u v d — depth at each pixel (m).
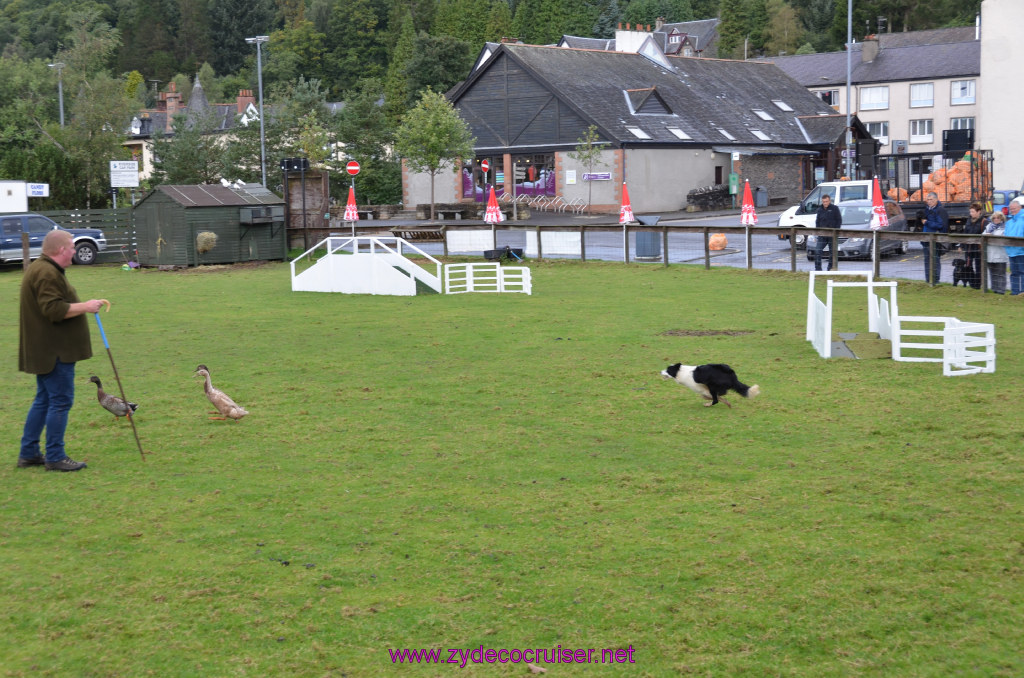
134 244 32.25
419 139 46.19
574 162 48.91
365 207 50.75
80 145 44.22
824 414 9.23
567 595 5.33
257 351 13.85
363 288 21.28
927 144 70.88
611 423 9.14
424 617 5.10
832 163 56.12
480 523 6.47
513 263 26.41
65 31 130.00
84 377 12.05
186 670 4.62
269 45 123.81
